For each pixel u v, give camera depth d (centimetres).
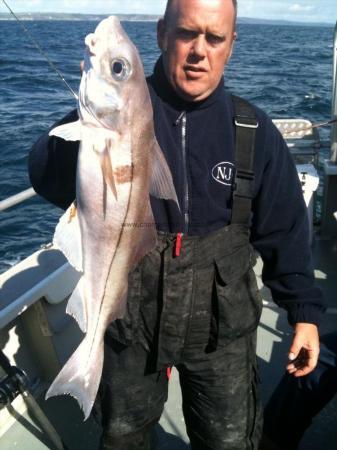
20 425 262
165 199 161
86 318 162
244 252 175
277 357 309
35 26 8219
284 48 4981
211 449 189
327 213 450
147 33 5741
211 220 169
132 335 171
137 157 150
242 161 168
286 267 185
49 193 174
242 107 172
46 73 2347
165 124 166
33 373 285
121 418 183
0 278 273
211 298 172
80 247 158
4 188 968
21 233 795
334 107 424
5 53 3303
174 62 156
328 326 337
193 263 168
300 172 418
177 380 293
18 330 275
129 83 144
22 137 1291
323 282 391
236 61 3288
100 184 149
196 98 161
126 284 164
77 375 161
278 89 2044
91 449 251
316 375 210
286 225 181
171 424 262
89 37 146
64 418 267
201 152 167
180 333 171
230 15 152
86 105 145
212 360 178
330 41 7006
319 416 265
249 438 188
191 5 148
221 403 182
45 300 270
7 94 1922
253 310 181
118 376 179
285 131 452
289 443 222
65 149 164
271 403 226
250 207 172
